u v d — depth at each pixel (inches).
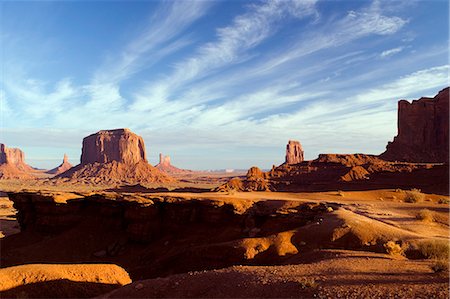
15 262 1496.1
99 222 1776.6
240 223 1505.9
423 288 474.9
